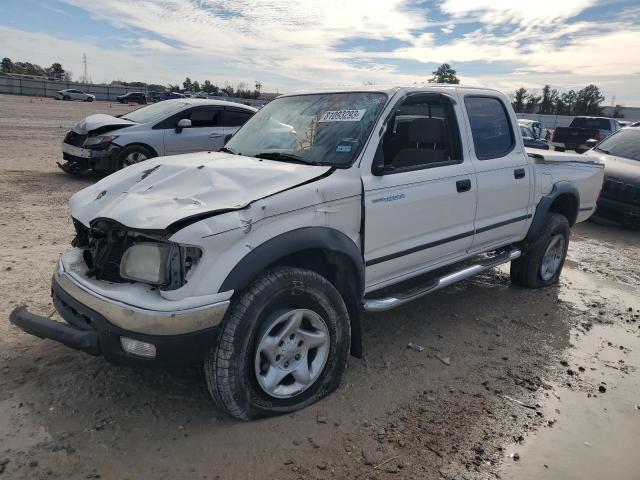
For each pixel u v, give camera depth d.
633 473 2.91
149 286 2.82
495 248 5.01
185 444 2.89
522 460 2.95
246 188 3.12
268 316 3.00
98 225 3.04
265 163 3.56
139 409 3.17
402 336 4.43
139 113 10.97
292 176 3.29
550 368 4.03
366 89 4.06
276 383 3.11
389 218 3.68
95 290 2.87
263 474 2.71
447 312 5.01
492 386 3.71
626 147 10.18
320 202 3.23
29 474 2.61
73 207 3.53
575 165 5.86
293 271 3.05
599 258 7.37
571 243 8.19
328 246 3.20
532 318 4.98
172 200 2.99
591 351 4.37
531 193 5.18
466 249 4.59
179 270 2.73
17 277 5.02
